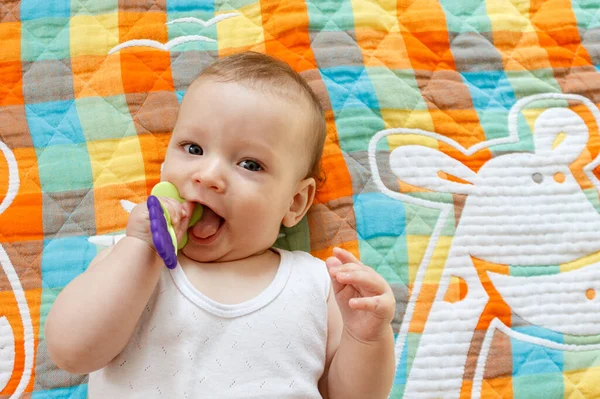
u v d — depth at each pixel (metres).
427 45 1.33
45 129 1.21
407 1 1.35
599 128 1.31
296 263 1.06
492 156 1.27
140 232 0.92
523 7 1.37
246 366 0.95
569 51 1.36
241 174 0.98
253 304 0.98
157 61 1.26
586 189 1.27
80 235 1.17
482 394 1.15
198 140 0.99
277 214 1.03
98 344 0.89
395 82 1.29
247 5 1.32
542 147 1.29
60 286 1.14
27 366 1.11
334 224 1.20
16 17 1.28
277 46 1.29
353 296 0.95
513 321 1.19
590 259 1.24
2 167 1.19
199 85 1.03
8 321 1.12
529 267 1.22
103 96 1.24
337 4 1.33
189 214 0.96
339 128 1.25
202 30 1.30
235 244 1.01
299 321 1.00
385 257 1.20
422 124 1.28
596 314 1.21
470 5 1.37
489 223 1.23
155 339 0.95
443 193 1.24
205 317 0.96
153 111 1.23
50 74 1.25
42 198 1.18
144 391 0.93
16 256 1.15
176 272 0.98
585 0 1.39
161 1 1.31
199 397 0.93
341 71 1.29
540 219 1.24
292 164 1.03
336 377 1.01
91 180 1.19
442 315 1.18
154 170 1.21
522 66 1.34
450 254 1.21
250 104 0.99
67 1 1.29
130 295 0.90
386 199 1.23
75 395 1.10
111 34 1.28
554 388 1.17
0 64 1.25
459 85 1.31
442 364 1.16
